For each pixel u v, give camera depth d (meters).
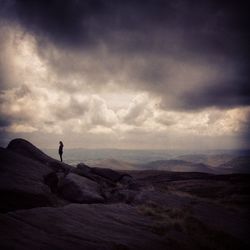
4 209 12.62
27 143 26.97
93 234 10.32
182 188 32.75
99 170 29.48
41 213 11.23
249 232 14.66
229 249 11.90
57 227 10.21
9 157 17.88
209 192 30.30
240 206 22.77
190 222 14.63
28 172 16.67
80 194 17.84
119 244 9.73
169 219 14.54
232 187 31.64
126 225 12.42
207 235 13.16
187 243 11.47
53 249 8.23
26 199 13.53
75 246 8.83
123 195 19.55
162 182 37.16
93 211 13.40
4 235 8.34
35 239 8.64
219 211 19.14
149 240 10.89
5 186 13.38
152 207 16.89
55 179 18.92
